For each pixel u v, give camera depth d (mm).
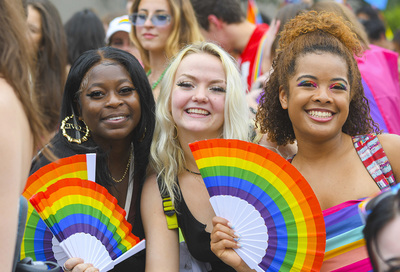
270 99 3053
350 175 2809
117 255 2857
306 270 2654
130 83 3090
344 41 2863
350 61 2838
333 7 4195
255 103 4082
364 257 2650
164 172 3154
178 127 3199
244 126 3164
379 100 3998
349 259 2680
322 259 2631
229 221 2783
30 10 4680
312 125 2760
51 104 4715
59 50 4828
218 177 2803
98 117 3053
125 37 5520
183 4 4648
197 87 3105
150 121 3203
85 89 3068
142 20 4656
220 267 3045
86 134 3164
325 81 2734
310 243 2656
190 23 4680
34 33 4680
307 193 2670
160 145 3164
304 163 2918
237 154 2785
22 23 1913
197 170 3164
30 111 1875
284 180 2715
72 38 5629
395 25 15344
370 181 2771
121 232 2895
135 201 3229
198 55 3182
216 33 5551
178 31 4621
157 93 4402
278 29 4645
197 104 3080
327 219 2725
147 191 3170
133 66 3121
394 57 4469
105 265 2744
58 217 2756
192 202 3094
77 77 3109
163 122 3186
